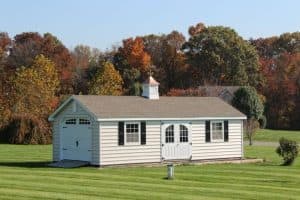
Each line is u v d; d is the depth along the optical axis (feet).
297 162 125.08
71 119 119.44
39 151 159.22
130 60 352.69
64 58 345.31
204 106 131.03
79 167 111.04
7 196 65.67
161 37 387.55
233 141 131.54
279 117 335.67
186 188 75.66
